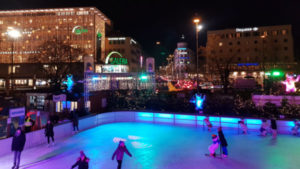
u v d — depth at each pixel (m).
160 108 21.39
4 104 26.69
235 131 15.85
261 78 63.91
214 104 19.78
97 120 18.66
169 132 15.92
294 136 14.20
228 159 10.20
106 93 25.28
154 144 12.84
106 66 61.94
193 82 36.75
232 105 19.27
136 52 108.69
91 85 24.45
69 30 90.50
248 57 80.00
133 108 22.75
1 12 92.75
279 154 10.79
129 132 16.08
